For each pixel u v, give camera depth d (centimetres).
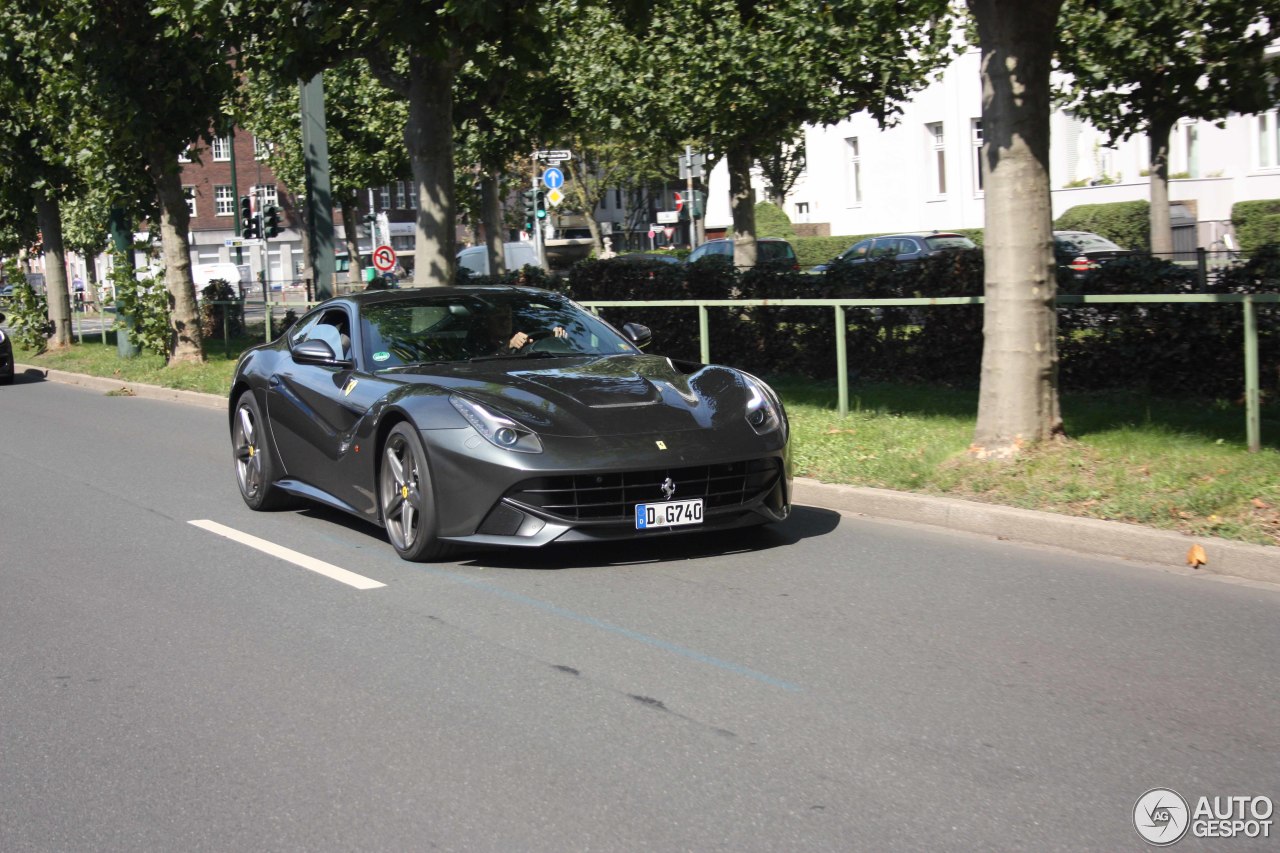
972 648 504
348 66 2753
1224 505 662
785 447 662
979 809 355
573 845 338
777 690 459
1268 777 373
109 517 855
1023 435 798
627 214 7319
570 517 617
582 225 6981
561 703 451
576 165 6031
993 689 455
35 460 1160
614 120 1903
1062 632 524
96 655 530
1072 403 1030
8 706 469
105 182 2052
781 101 1730
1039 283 792
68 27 1878
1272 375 962
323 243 2011
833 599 582
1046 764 386
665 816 354
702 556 673
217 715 450
